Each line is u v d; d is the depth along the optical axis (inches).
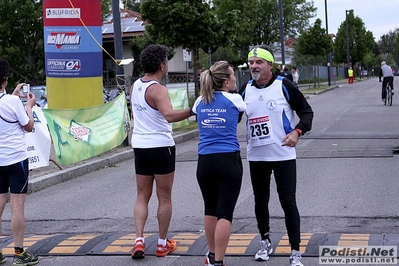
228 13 894.4
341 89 1952.5
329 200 358.6
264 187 248.2
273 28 1893.5
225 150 229.8
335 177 427.5
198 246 277.7
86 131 549.0
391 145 565.3
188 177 462.6
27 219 359.3
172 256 266.8
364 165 468.8
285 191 235.6
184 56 920.9
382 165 464.8
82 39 661.9
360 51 3654.0
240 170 232.5
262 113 236.7
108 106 606.9
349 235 281.4
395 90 1672.0
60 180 481.1
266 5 1829.5
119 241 293.1
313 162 495.2
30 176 470.6
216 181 232.7
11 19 1359.5
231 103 230.7
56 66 662.5
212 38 870.4
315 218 318.7
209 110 231.6
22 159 259.3
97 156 572.1
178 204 371.2
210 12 856.9
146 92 260.1
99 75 681.0
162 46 265.7
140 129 265.1
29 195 434.6
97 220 347.6
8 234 330.0
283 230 298.4
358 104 1163.3
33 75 1446.9
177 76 1625.2
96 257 270.8
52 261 267.7
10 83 1478.8
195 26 858.8
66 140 514.6
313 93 1633.9
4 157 254.5
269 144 236.5
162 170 263.1
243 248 269.7
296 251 232.8
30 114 261.7
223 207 228.1
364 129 712.4
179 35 861.8
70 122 527.5
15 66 1445.6
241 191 401.1
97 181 479.2
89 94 671.8
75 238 303.7
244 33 1834.4
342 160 497.0
